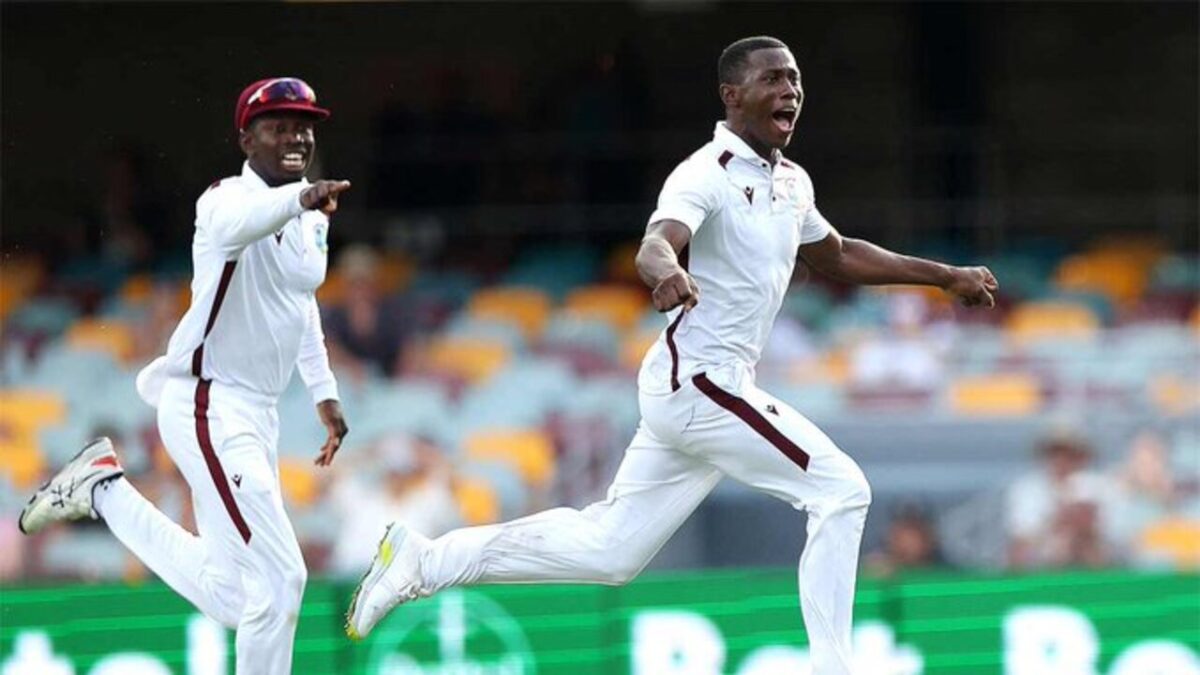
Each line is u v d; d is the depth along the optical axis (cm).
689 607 3288
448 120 5953
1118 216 6125
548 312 5450
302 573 2425
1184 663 3356
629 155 6012
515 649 3259
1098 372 4931
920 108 6150
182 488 4322
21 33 5962
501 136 5997
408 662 3234
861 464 4588
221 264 2364
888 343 5028
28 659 3184
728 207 2270
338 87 6059
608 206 5950
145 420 4869
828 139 6166
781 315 5262
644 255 2120
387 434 4712
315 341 2617
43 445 4759
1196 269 5788
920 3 6131
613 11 6231
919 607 3303
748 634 3284
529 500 4584
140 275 5603
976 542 4462
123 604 3200
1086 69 6303
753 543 4362
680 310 2320
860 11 6266
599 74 6138
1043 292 5603
